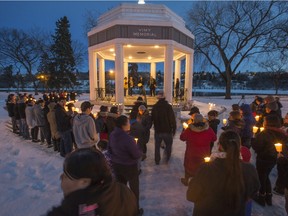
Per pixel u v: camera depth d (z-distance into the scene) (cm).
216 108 1424
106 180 115
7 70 5041
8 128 1142
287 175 303
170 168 552
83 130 479
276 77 4278
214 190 185
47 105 739
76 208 107
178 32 1307
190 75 1552
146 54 1730
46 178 500
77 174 108
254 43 2919
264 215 364
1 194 424
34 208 374
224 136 198
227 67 3017
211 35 2923
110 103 1305
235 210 180
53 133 670
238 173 180
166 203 395
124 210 122
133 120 586
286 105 2130
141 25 1205
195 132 425
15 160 621
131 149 327
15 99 1018
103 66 1808
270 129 368
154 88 1889
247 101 2612
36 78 4422
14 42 3944
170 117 548
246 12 2823
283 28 2669
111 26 1234
